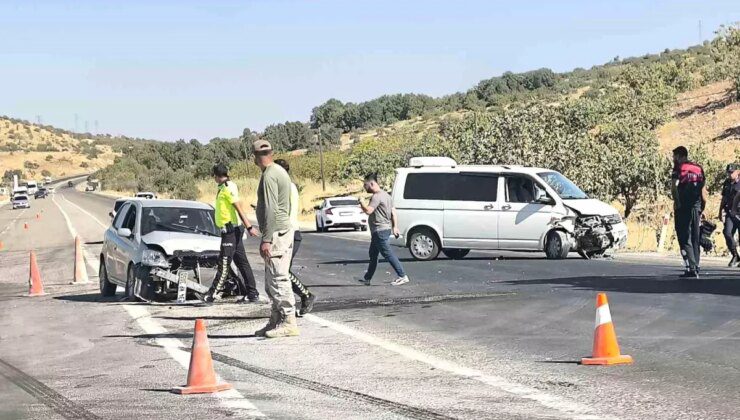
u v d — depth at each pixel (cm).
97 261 2752
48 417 748
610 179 3569
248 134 13250
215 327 1241
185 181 11162
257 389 826
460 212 2234
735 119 5588
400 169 2305
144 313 1425
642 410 702
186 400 790
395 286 1684
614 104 6141
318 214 4269
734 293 1356
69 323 1359
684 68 8162
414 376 862
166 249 1541
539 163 3678
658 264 1941
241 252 1495
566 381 818
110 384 879
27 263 2825
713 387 772
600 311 901
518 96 12444
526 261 2133
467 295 1486
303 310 1307
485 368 890
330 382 848
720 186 3875
